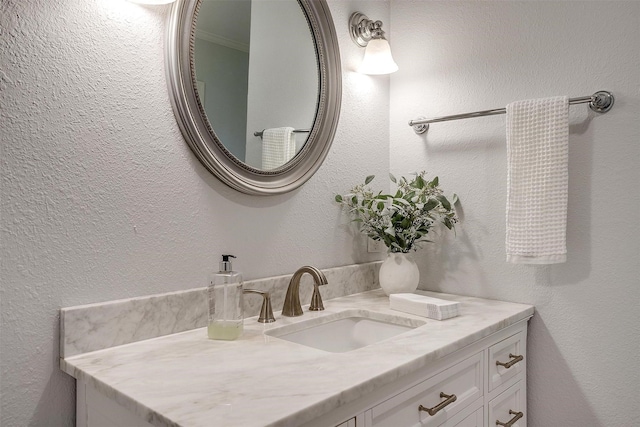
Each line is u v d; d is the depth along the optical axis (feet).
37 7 3.16
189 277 4.03
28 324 3.13
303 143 5.01
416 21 5.98
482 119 5.37
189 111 3.91
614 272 4.48
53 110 3.23
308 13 5.08
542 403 4.95
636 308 4.36
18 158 3.08
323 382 2.77
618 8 4.47
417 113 5.96
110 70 3.54
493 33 5.32
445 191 5.69
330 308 4.85
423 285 5.91
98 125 3.47
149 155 3.76
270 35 4.69
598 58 4.58
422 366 3.26
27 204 3.12
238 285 3.77
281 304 4.71
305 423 2.50
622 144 4.43
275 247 4.77
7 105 3.03
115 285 3.56
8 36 3.03
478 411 4.09
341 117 5.53
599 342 4.58
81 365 3.11
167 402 2.50
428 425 3.45
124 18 3.63
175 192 3.93
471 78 5.49
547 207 4.56
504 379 4.52
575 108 4.70
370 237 5.70
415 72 5.98
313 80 5.13
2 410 3.02
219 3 4.23
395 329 4.52
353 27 5.67
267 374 2.91
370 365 3.07
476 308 4.84
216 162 4.10
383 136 6.13
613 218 4.49
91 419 3.13
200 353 3.35
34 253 3.15
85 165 3.39
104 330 3.43
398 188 5.97
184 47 3.91
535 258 4.61
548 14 4.92
